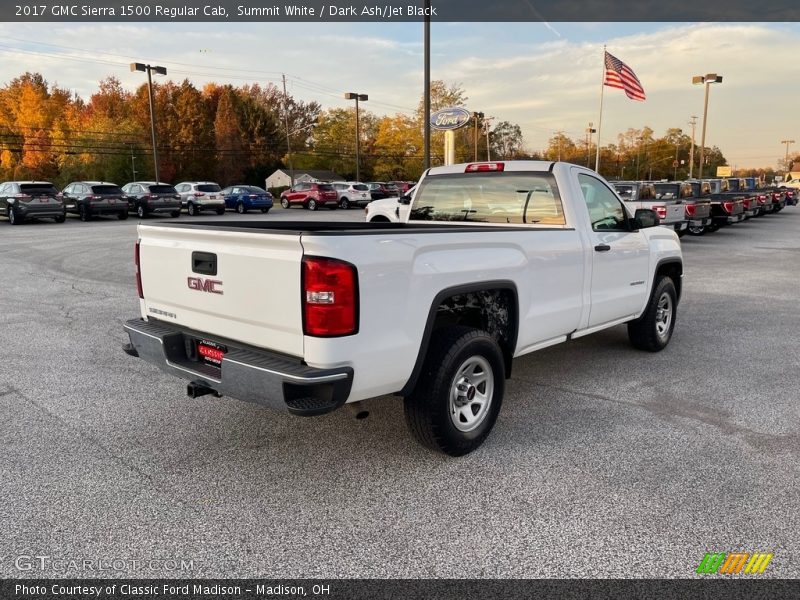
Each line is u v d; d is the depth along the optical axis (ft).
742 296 31.14
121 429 13.66
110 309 26.91
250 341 10.76
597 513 10.09
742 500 10.50
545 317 14.35
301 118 320.50
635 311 18.71
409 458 12.23
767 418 14.42
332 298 9.50
